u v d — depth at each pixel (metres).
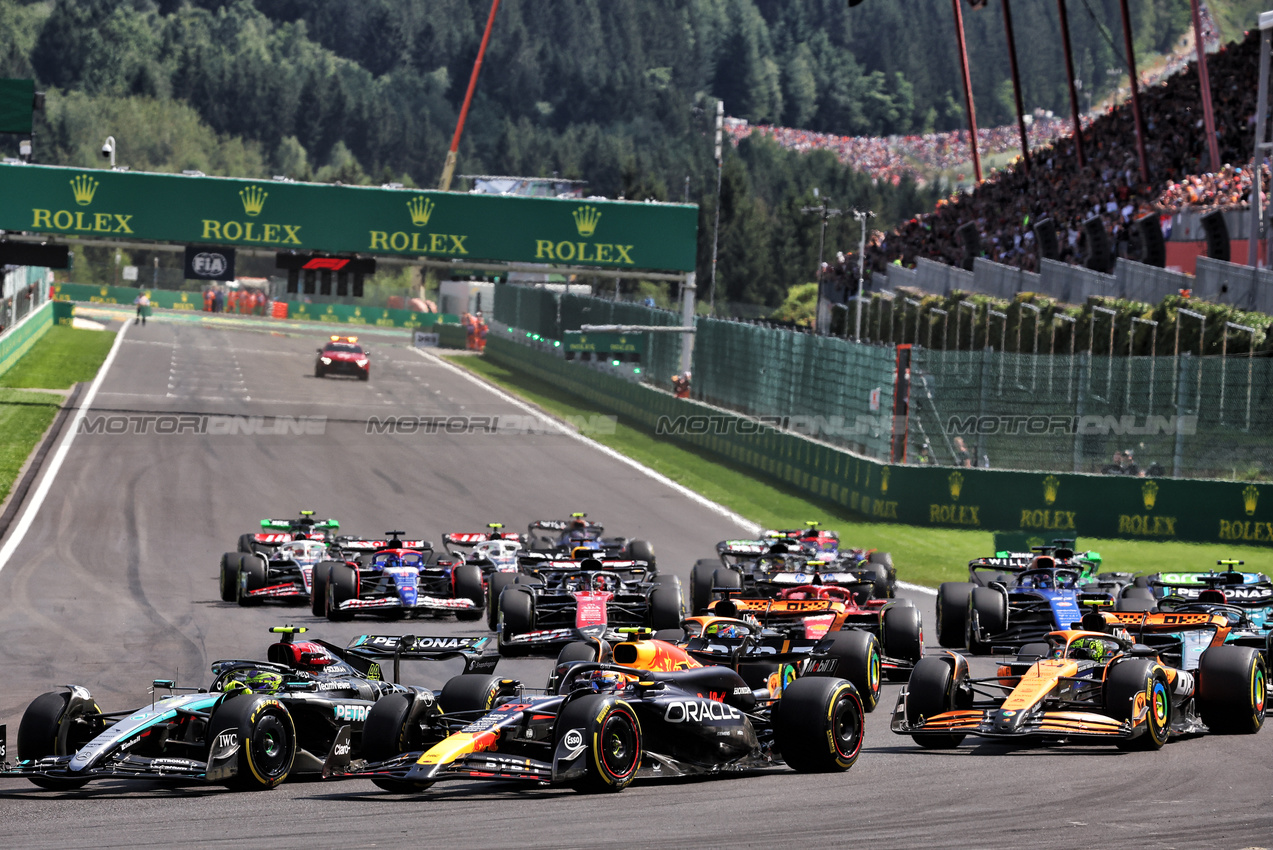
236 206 196.00
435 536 135.88
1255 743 46.62
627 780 38.06
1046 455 145.38
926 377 150.12
